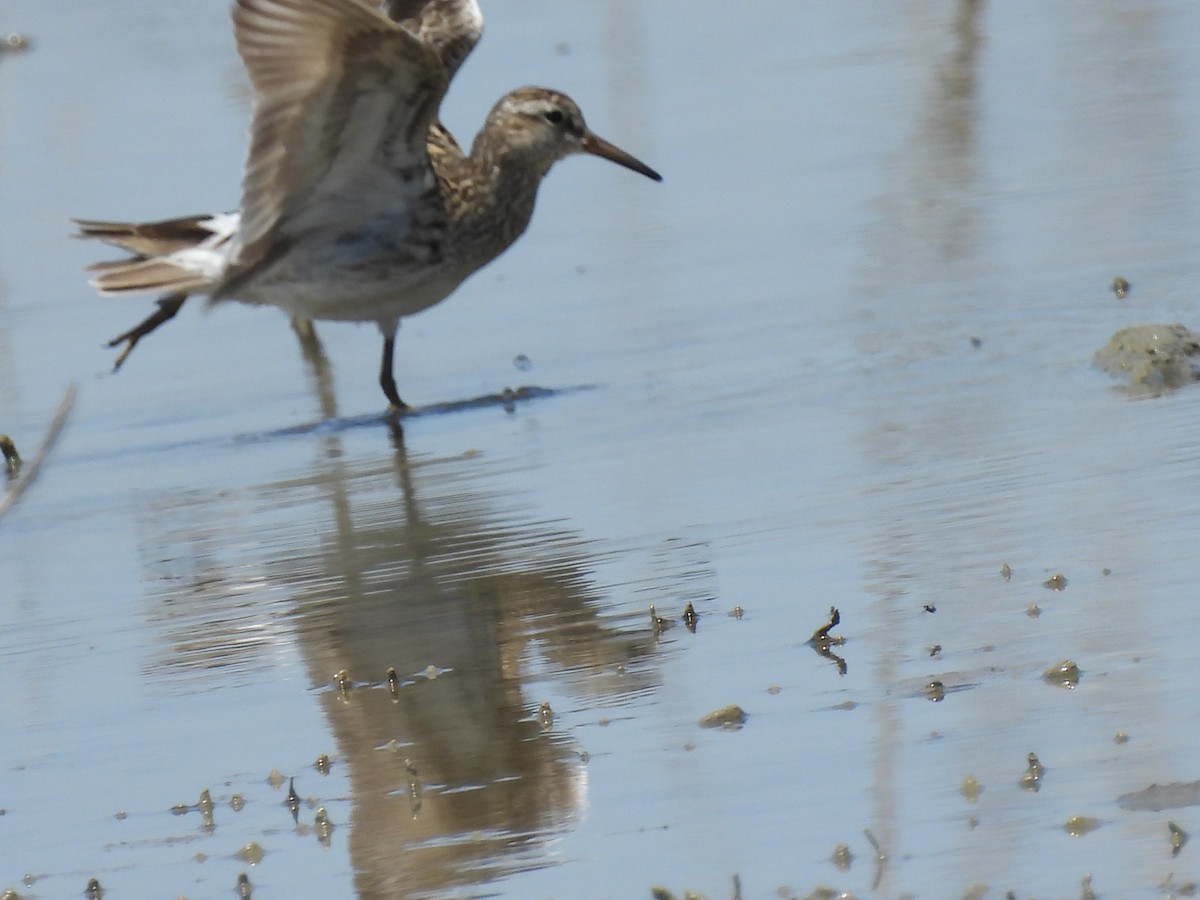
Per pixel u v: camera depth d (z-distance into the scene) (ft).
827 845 23.68
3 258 59.57
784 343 47.16
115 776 28.07
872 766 25.59
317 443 44.57
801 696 28.04
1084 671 27.61
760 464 38.99
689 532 35.60
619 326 49.93
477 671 30.48
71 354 52.19
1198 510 33.24
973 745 25.71
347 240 44.86
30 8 93.91
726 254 54.29
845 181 59.36
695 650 30.22
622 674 29.66
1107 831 23.16
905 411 41.32
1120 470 35.86
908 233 54.08
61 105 76.02
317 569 36.01
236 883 24.50
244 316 55.21
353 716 29.32
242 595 35.06
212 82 77.25
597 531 36.29
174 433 46.16
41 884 25.00
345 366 50.42
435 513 38.42
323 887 24.18
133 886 24.71
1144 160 57.41
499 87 71.20
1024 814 23.79
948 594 31.12
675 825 24.71
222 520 39.68
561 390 46.16
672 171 62.28
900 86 68.90
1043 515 34.06
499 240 48.03
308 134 41.01
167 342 53.16
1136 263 49.47
